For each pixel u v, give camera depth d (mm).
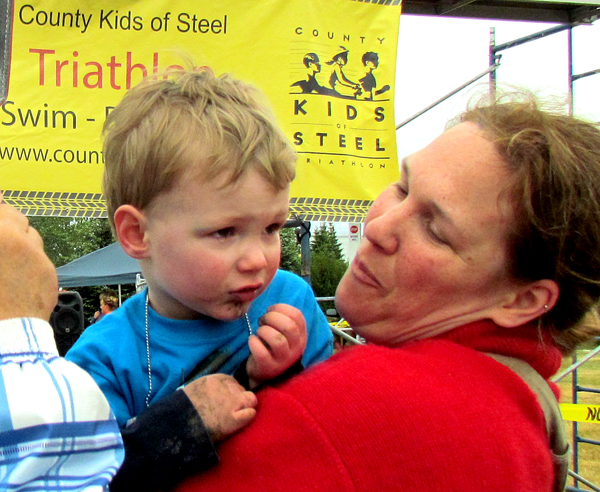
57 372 822
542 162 1009
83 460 801
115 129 1140
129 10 4480
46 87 4391
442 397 919
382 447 879
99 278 11219
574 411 4879
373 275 1152
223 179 1017
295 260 22875
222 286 1066
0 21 1023
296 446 913
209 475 967
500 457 880
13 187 4320
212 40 4562
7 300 860
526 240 1026
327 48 4754
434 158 1113
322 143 4727
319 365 1095
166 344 1179
